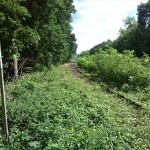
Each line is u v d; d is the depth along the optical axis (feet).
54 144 22.49
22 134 25.71
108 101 44.86
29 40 62.69
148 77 63.77
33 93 43.91
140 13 188.85
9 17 52.01
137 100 49.06
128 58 80.53
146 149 26.09
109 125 30.68
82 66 144.56
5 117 24.91
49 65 99.40
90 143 22.99
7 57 58.39
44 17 82.69
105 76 79.61
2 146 23.73
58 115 30.94
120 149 24.64
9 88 51.37
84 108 36.27
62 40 101.86
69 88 52.06
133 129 31.37
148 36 180.24
